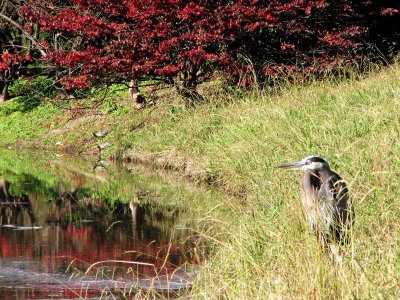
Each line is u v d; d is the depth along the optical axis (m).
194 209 17.48
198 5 25.95
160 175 23.33
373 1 29.91
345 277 8.62
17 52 37.03
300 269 9.36
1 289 11.65
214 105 24.80
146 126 28.30
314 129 17.31
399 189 11.96
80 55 26.92
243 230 12.35
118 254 13.77
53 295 11.33
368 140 14.66
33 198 20.14
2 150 32.28
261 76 26.94
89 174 24.59
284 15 27.36
